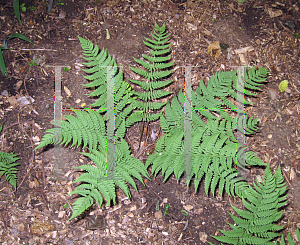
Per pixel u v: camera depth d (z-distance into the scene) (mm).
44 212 1155
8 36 1368
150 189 1219
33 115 1281
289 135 1310
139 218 1174
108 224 1156
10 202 1159
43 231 1128
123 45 1395
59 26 1416
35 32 1396
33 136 1253
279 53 1435
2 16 1401
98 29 1419
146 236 1151
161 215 1185
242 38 1458
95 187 999
